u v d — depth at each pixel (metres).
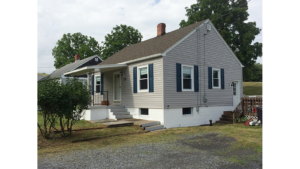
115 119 12.95
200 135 9.61
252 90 35.91
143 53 13.86
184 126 12.56
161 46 13.17
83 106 9.06
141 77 13.41
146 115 12.80
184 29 14.71
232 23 26.75
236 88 16.58
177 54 12.49
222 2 27.27
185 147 7.48
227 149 7.17
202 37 14.04
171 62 12.16
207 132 10.33
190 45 13.27
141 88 13.39
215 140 8.54
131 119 13.19
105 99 16.62
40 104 7.86
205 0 26.98
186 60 12.97
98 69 14.40
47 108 8.20
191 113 13.24
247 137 8.93
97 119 13.13
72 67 26.14
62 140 8.44
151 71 12.50
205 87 13.98
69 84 8.84
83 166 5.51
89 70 14.48
